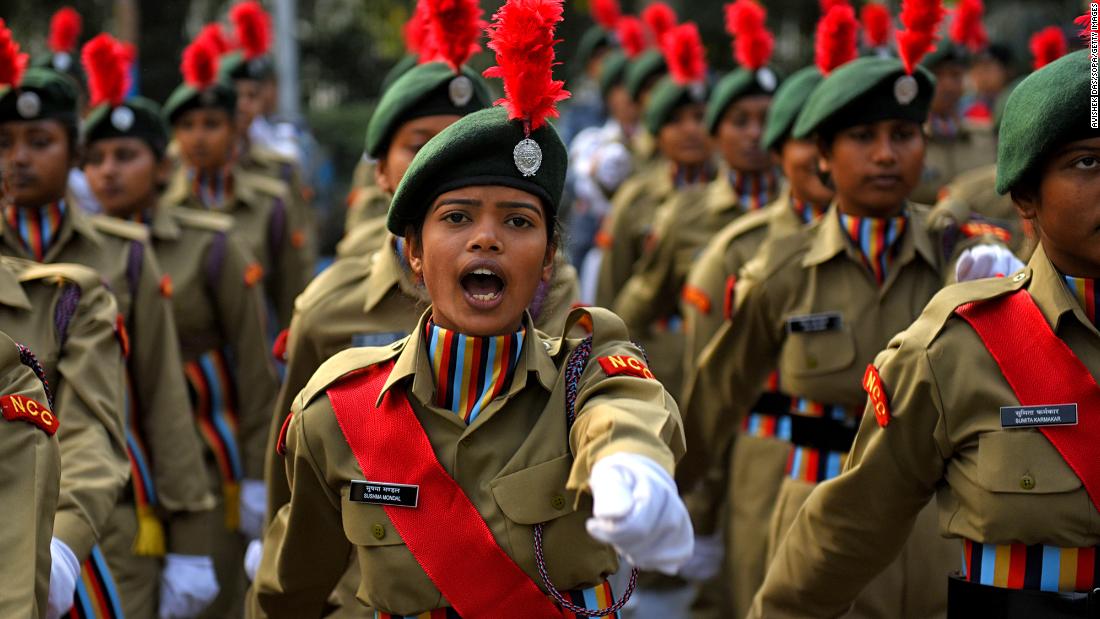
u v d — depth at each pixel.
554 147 2.86
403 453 2.87
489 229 2.79
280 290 7.97
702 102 8.41
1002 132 3.05
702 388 5.17
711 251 5.80
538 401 2.89
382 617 2.93
